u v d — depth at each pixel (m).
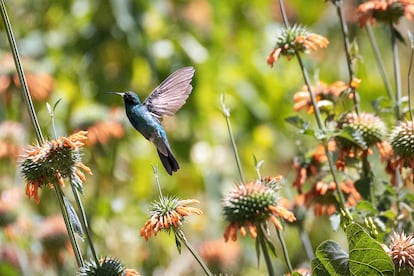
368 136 8.59
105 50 15.37
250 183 7.68
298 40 8.26
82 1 15.40
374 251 6.84
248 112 16.00
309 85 8.35
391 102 9.05
